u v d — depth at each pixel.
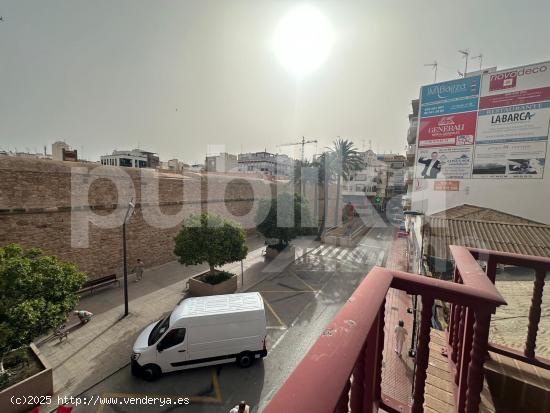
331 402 0.67
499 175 13.02
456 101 14.02
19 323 5.92
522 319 4.34
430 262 11.05
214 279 13.80
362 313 1.12
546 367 2.22
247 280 15.77
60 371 8.01
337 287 14.96
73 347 9.16
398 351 9.16
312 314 11.93
